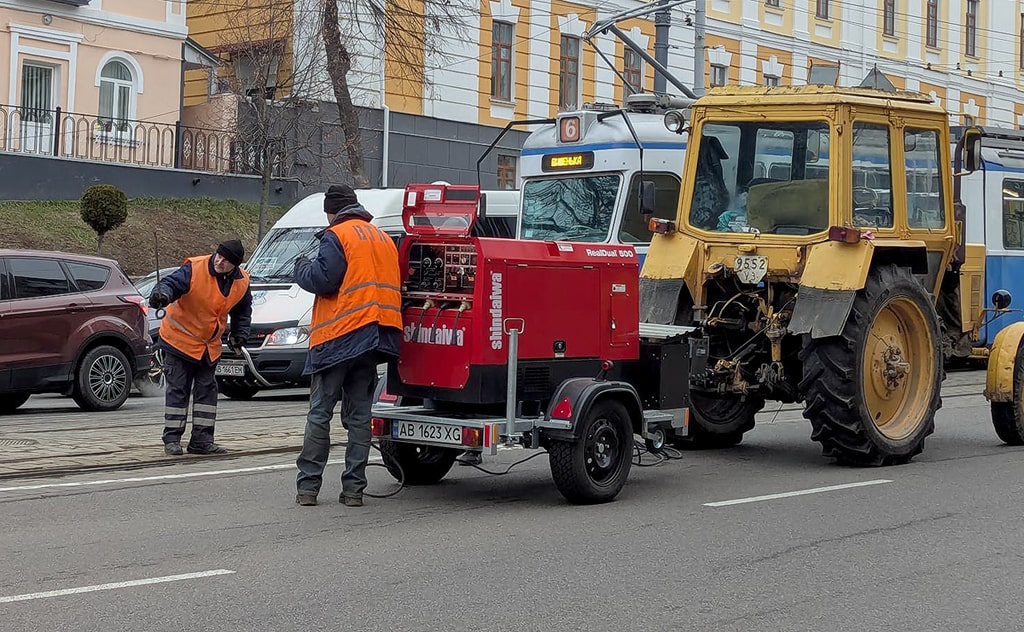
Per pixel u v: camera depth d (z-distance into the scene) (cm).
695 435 1179
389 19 2998
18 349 1385
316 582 665
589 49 3697
